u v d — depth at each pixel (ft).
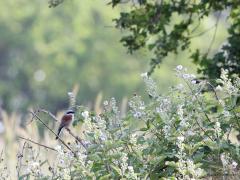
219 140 33.78
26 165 35.70
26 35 205.16
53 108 191.01
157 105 35.01
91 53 199.62
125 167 32.27
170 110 34.83
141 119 34.88
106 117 35.65
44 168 40.96
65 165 33.01
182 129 33.73
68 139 41.65
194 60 51.21
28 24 207.92
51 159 45.29
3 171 38.37
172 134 33.86
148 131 34.83
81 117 36.55
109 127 34.88
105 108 35.78
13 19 206.49
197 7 49.85
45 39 205.16
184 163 32.50
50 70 197.16
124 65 195.52
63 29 206.49
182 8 50.14
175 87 35.45
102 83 194.49
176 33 50.49
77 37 203.10
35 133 49.29
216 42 164.45
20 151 38.50
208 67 48.83
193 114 34.73
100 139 33.63
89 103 56.29
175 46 50.44
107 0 53.01
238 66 48.60
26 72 199.21
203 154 33.83
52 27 206.39
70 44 201.98
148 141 34.09
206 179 34.58
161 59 50.57
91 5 206.69
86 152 33.71
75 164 33.01
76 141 35.65
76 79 194.90
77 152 34.32
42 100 191.11
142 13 49.83
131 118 35.04
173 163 32.48
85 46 201.26
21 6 208.23
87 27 204.54
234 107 34.94
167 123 34.01
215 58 48.88
